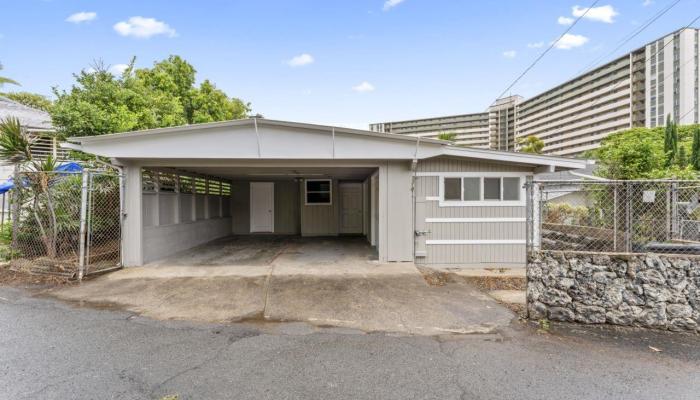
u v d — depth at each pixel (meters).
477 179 7.16
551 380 2.68
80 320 3.93
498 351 3.21
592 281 3.91
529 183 4.19
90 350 3.15
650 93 43.16
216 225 11.06
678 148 21.33
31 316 4.04
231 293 5.02
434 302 4.65
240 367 2.86
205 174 9.98
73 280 5.58
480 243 7.13
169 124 13.77
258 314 4.19
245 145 6.49
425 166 7.14
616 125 47.25
